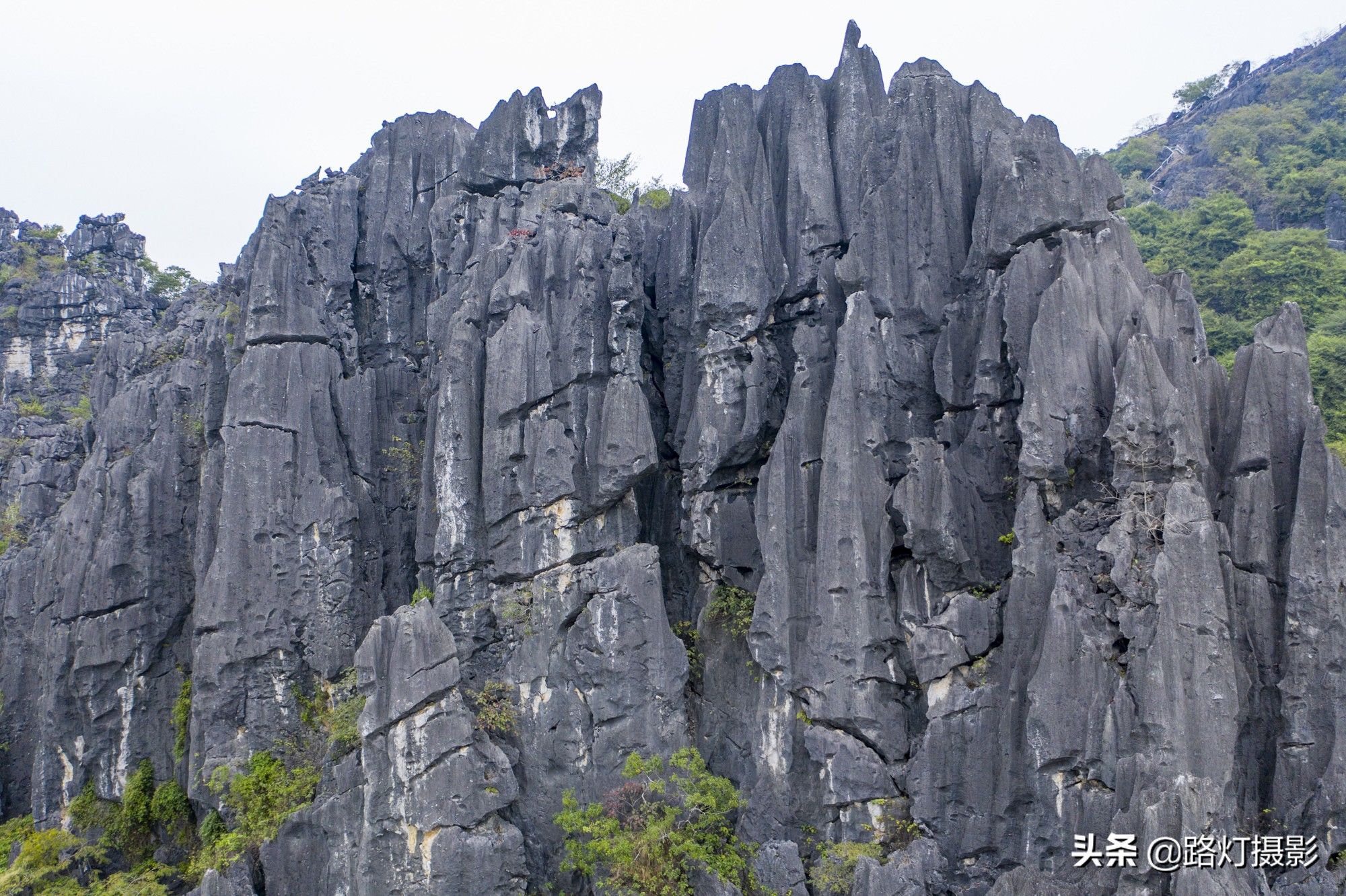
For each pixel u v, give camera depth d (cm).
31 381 8850
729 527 4356
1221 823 3027
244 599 4547
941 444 3888
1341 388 6203
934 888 3547
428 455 4691
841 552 3853
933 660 3653
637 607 4103
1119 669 3338
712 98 5012
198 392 5334
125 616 4938
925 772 3644
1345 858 3238
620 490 4262
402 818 3853
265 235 4916
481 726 4041
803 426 4109
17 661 5756
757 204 4656
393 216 5428
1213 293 7631
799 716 3941
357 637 4691
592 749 4081
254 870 4172
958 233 4306
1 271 9494
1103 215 3972
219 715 4484
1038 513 3581
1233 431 3619
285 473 4662
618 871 3722
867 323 4069
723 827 3884
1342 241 8575
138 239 9881
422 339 5275
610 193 5659
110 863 4816
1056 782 3375
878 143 4494
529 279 4544
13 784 5591
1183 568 3253
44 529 6241
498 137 5312
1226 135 10444
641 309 4628
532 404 4369
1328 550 3356
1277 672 3400
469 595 4400
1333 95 10888
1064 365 3647
